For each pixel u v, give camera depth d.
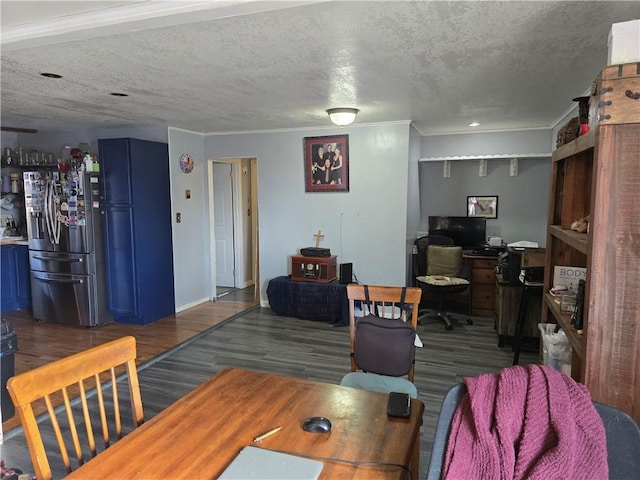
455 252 4.85
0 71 2.62
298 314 4.84
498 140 5.24
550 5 1.72
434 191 5.62
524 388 1.09
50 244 4.55
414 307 2.19
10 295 5.16
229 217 6.40
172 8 1.70
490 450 1.01
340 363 3.59
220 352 3.86
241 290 6.36
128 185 4.43
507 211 5.37
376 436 1.28
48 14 1.83
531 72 2.70
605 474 0.96
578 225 2.10
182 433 1.30
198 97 3.37
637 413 1.45
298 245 5.17
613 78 1.38
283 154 5.09
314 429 1.30
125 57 2.34
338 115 3.80
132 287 4.59
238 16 1.78
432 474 1.08
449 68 2.60
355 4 1.69
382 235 4.79
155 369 3.48
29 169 5.52
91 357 1.42
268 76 2.75
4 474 1.96
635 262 1.40
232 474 1.09
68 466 1.33
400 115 4.23
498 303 4.07
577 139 1.93
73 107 3.79
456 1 1.67
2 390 2.64
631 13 1.80
